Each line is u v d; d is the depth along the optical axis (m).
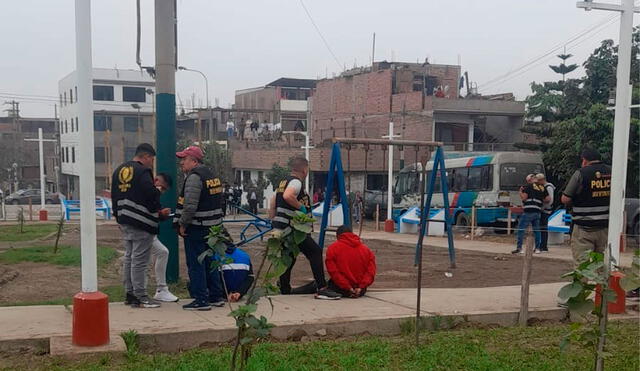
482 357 6.19
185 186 7.35
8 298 8.83
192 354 6.01
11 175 62.88
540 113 27.77
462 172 26.20
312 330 7.00
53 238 19.14
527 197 16.22
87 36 5.88
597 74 25.94
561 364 6.06
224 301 8.02
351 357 5.98
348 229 8.88
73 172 60.44
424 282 11.20
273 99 62.78
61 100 64.44
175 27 9.78
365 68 50.38
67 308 7.36
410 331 7.39
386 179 38.94
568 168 25.14
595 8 8.19
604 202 8.29
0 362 5.64
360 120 44.81
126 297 7.73
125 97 59.88
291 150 42.06
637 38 25.02
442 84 47.97
